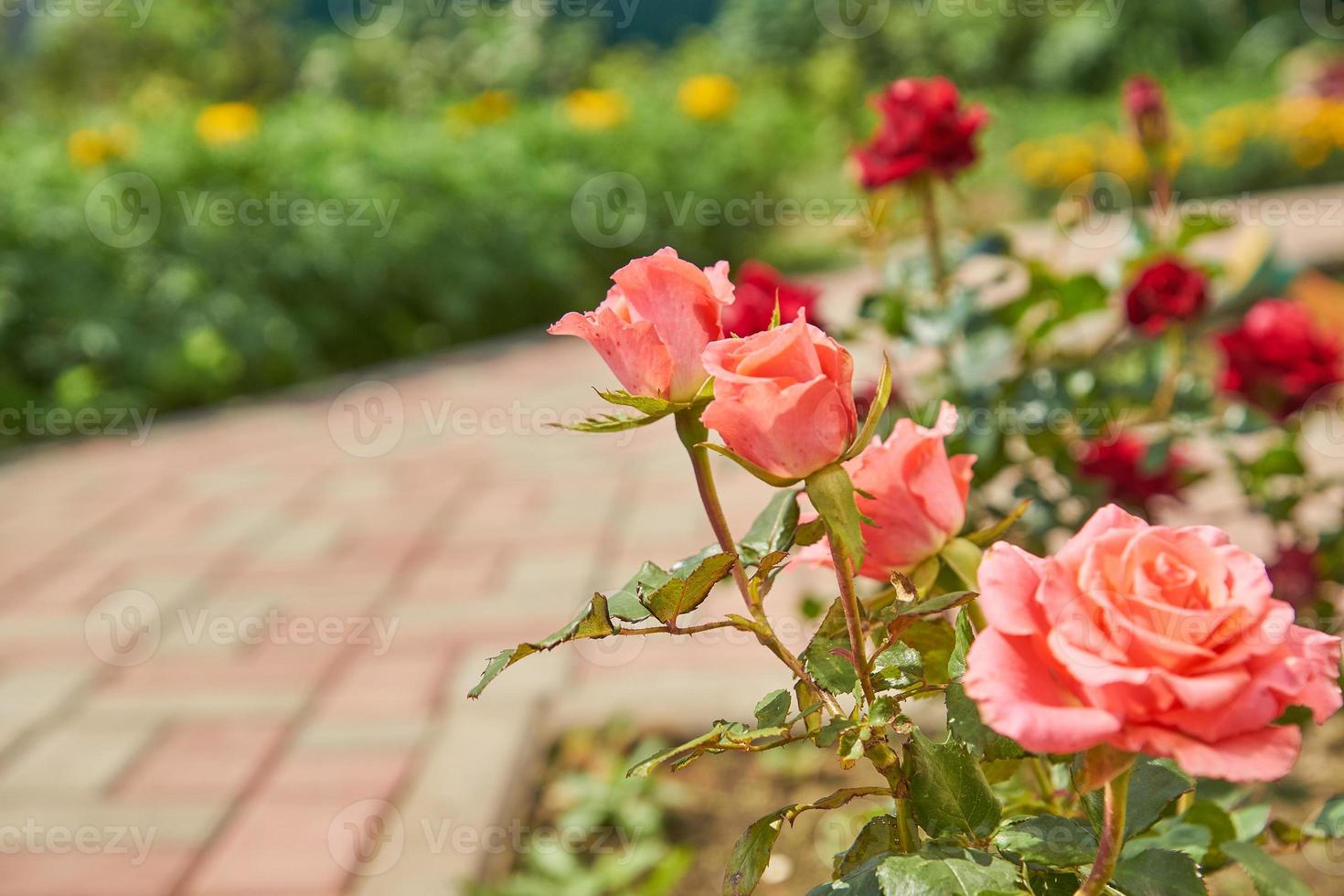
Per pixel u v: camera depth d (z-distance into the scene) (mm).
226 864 2299
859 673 784
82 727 2891
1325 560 2164
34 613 3641
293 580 3738
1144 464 1950
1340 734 2287
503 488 4453
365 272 7059
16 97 11602
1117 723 561
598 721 2660
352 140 7641
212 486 4824
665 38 16703
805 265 8844
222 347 6352
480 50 12336
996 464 1964
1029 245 6980
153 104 10242
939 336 1896
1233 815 1146
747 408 708
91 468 5258
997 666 593
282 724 2818
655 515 3982
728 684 2740
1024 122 11781
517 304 7953
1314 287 4387
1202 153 10609
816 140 10969
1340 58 12109
